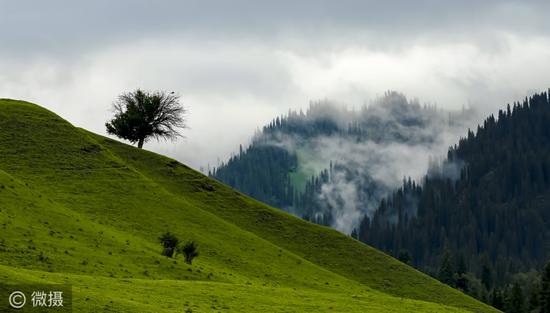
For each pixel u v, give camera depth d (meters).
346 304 83.69
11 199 96.19
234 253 114.00
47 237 86.75
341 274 123.69
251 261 112.06
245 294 79.81
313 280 110.06
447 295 121.44
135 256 91.81
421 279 127.06
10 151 130.38
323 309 78.12
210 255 110.00
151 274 86.06
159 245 107.12
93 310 58.81
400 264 132.62
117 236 100.25
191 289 77.19
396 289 121.12
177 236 114.44
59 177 125.62
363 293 108.38
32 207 96.75
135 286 73.44
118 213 117.19
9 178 104.69
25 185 106.62
